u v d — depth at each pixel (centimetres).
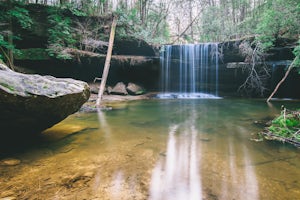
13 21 1003
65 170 270
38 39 1090
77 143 393
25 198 201
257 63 1234
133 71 1426
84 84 427
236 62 1311
